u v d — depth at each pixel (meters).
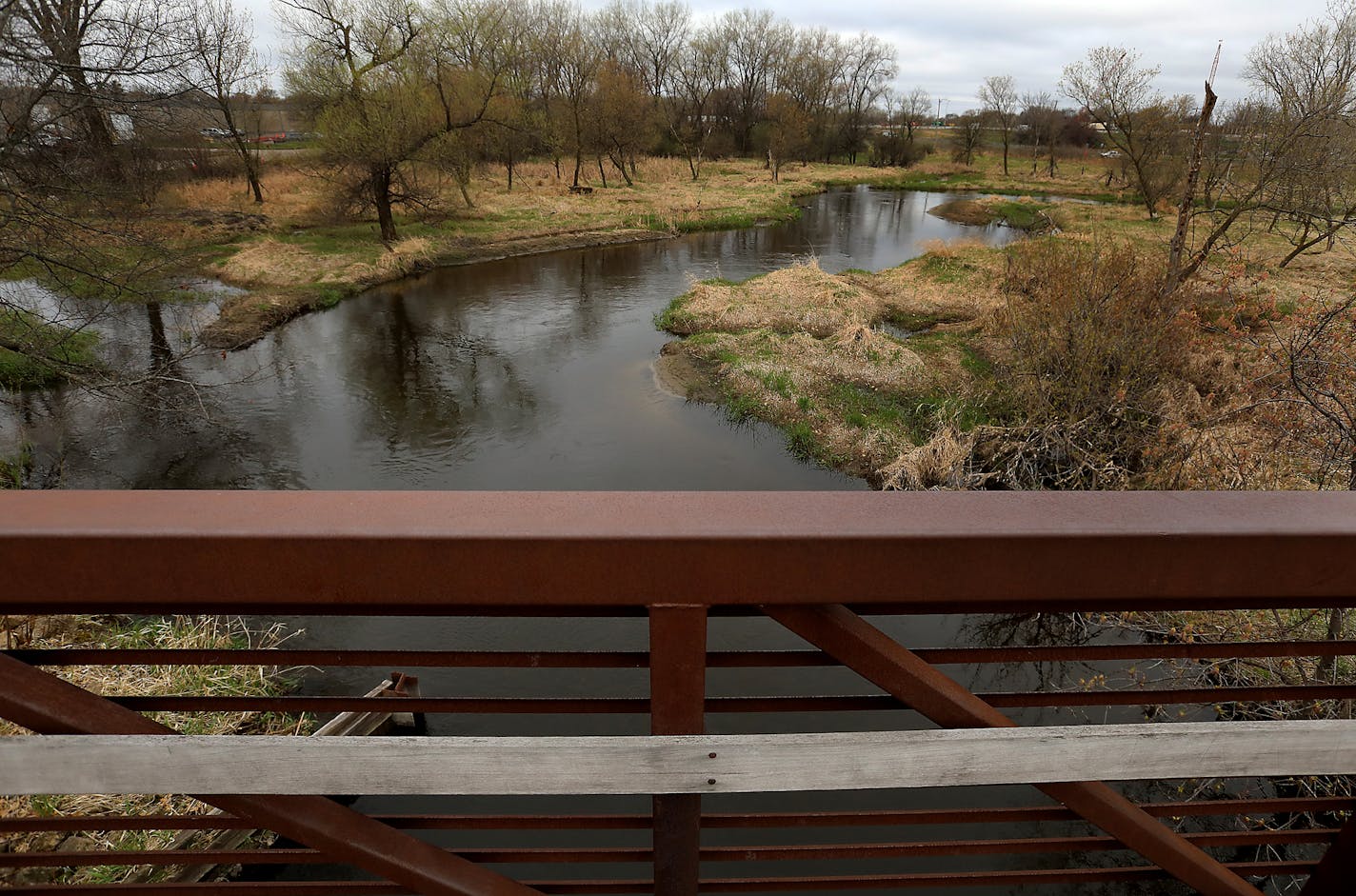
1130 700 1.05
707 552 0.76
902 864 3.53
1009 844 1.25
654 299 17.25
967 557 0.77
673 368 12.58
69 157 8.03
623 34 48.81
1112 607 0.83
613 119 33.06
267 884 1.22
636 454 9.76
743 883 1.24
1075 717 4.67
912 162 50.69
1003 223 27.27
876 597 0.79
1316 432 5.02
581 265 20.80
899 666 0.87
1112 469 7.12
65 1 7.21
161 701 1.00
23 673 0.84
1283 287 10.60
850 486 8.77
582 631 5.68
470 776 0.88
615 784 0.89
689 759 0.88
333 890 1.21
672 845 1.02
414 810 3.74
